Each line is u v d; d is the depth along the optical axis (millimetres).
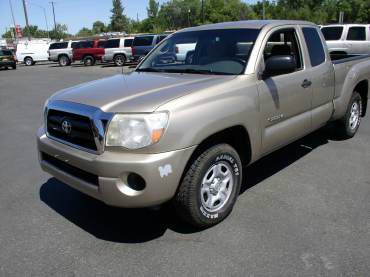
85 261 3320
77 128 3475
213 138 3662
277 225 3758
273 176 4969
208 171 3568
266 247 3404
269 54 4406
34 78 22078
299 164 5367
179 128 3238
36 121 9281
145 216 4031
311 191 4496
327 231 3625
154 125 3143
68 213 4176
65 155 3520
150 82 3904
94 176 3357
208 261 3250
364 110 6738
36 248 3531
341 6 66250
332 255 3260
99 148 3258
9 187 4945
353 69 6031
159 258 3322
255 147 4062
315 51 5152
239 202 4258
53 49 33625
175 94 3430
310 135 6672
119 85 3885
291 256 3266
